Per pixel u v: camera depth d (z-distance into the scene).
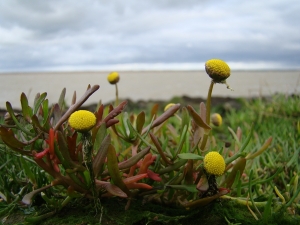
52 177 0.09
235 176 0.10
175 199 0.10
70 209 0.09
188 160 0.09
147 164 0.09
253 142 0.17
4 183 0.10
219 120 0.14
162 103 0.51
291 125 0.21
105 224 0.09
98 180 0.09
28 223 0.09
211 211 0.10
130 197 0.09
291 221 0.09
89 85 0.10
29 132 0.09
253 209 0.10
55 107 0.10
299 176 0.12
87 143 0.08
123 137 0.11
